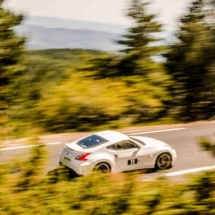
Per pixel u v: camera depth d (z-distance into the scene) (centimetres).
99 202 527
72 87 1852
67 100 1720
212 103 2555
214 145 520
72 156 1196
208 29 2416
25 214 512
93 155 1184
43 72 2202
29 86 1429
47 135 1698
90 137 1273
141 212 502
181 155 1492
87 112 1764
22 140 1548
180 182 577
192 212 502
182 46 2597
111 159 1204
